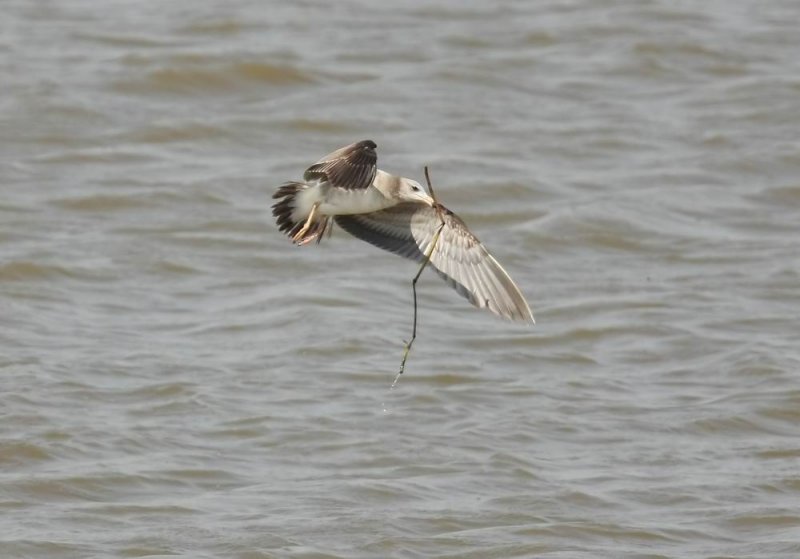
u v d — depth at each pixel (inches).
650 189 874.1
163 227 797.9
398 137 935.7
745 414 588.7
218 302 715.4
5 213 804.0
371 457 539.5
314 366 630.5
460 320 697.6
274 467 531.2
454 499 502.9
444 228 353.4
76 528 472.4
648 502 506.9
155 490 507.2
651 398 611.2
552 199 858.1
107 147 904.3
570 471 532.7
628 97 1011.3
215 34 1075.9
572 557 458.3
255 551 454.3
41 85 973.8
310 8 1140.5
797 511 498.0
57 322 675.4
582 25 1117.7
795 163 912.9
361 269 761.6
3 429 549.3
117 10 1125.1
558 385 621.9
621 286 751.7
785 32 1119.6
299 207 350.3
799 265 773.3
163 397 589.9
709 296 733.9
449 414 585.0
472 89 1011.3
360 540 465.1
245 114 957.2
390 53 1056.2
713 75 1046.4
